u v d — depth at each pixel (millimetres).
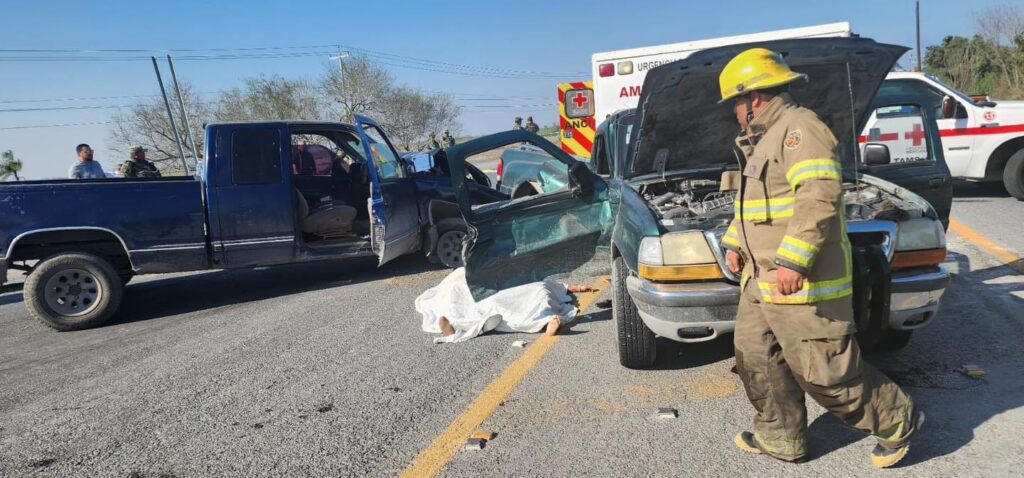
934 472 3113
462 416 4086
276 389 4797
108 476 3699
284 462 3701
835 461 3266
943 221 6305
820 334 2875
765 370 3174
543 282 5793
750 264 3068
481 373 4758
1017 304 5238
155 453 3932
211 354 5762
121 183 7098
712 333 3971
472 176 9852
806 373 2939
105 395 4957
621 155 5789
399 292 7461
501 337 5520
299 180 8820
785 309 2914
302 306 7242
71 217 6914
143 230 7137
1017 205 9453
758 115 2988
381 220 7523
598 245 5508
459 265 8398
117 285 7125
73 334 6965
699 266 3920
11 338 6980
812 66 4398
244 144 7469
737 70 2984
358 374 4961
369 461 3639
